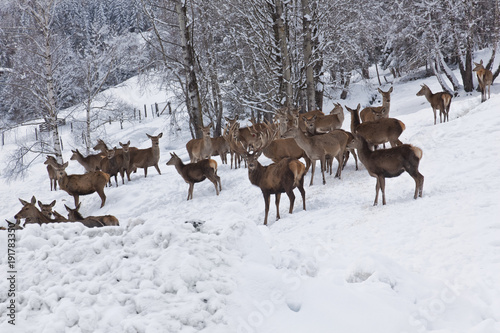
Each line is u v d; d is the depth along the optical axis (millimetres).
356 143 8531
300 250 6141
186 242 4789
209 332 3709
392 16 29656
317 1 19547
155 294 4035
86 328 3717
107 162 16094
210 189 13703
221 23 24891
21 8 19609
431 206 7500
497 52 32688
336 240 6938
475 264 5000
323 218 8594
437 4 25984
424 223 6766
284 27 18734
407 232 6551
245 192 12547
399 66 37812
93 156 18859
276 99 20031
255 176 9859
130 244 4934
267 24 19516
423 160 10430
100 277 4414
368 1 24438
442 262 5254
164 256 4523
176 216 11914
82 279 4418
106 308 3947
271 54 19312
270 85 21422
